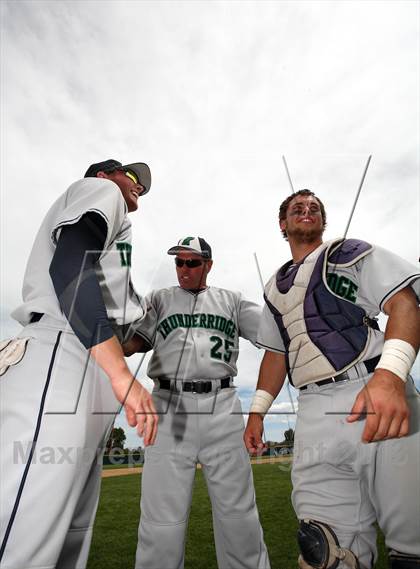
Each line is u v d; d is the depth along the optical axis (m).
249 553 1.63
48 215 0.96
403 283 1.01
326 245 1.19
